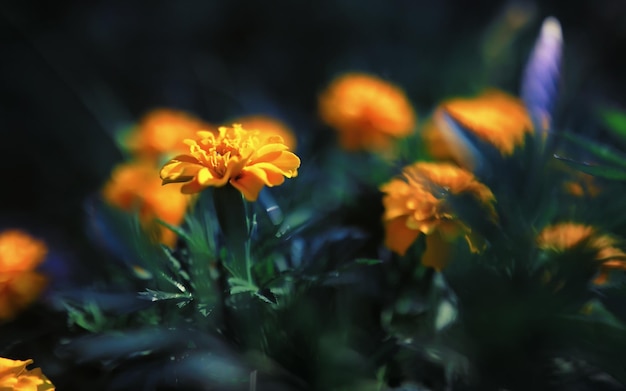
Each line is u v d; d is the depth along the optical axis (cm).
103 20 145
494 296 60
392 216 62
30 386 58
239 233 59
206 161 59
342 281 62
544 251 61
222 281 61
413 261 64
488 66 100
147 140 75
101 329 62
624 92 103
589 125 72
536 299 60
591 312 63
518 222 61
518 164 63
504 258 61
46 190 106
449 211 61
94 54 138
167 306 61
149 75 138
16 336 63
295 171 59
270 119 84
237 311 61
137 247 62
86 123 114
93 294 61
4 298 64
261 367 61
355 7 148
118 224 65
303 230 63
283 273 60
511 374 61
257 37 149
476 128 66
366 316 64
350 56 133
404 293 65
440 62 121
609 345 59
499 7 146
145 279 62
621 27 140
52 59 133
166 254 61
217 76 129
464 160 65
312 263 62
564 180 65
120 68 138
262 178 58
